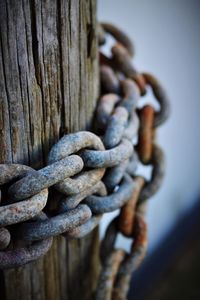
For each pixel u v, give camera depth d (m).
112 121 0.49
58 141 0.44
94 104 0.51
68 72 0.46
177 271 1.17
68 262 0.55
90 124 0.51
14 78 0.42
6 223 0.40
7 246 0.43
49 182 0.41
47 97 0.45
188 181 1.42
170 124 1.18
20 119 0.43
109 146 0.48
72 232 0.45
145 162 0.58
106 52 0.83
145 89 0.60
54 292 0.54
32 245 0.43
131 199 0.55
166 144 1.19
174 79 1.18
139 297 1.07
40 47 0.43
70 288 0.56
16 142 0.44
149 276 1.14
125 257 0.56
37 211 0.41
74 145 0.44
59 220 0.43
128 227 0.55
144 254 0.55
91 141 0.45
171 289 1.09
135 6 0.90
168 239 1.27
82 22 0.46
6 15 0.40
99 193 0.48
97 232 0.59
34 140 0.45
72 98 0.47
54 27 0.43
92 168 0.46
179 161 1.31
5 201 0.42
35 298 0.52
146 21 0.97
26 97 0.43
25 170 0.42
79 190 0.44
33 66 0.43
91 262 0.59
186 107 1.30
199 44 1.33
